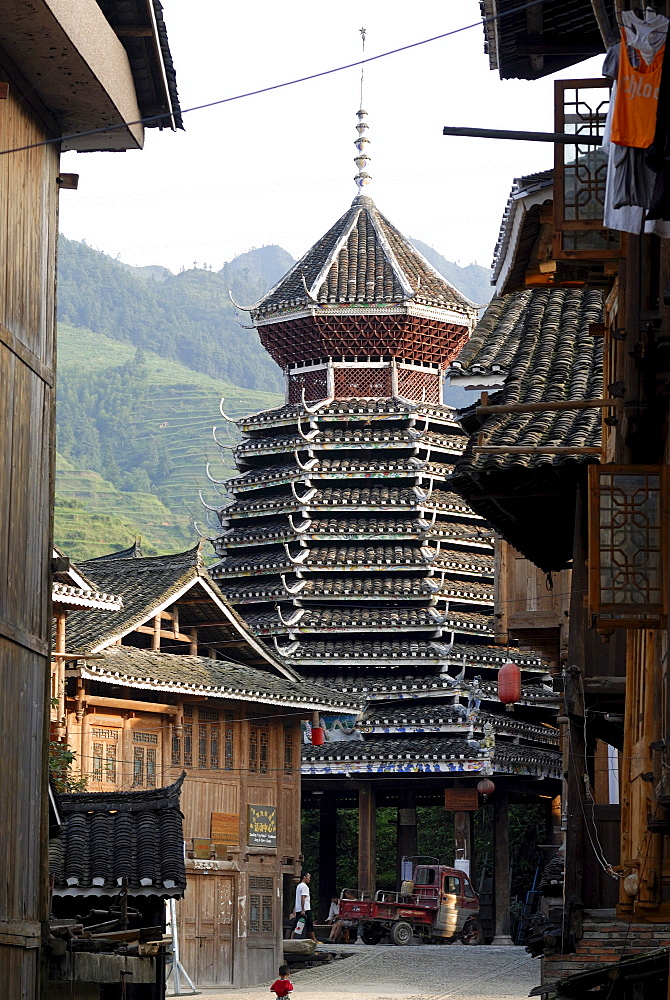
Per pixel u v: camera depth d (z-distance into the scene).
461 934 52.62
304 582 54.38
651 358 13.96
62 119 18.22
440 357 57.12
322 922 58.28
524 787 55.66
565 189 15.51
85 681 40.59
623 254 14.53
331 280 55.97
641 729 15.44
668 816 13.43
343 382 56.25
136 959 19.92
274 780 46.22
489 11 17.75
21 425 16.61
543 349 21.36
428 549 54.59
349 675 54.62
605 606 14.34
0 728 15.63
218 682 43.03
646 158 11.91
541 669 53.16
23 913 16.36
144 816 25.81
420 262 58.12
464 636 55.59
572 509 20.83
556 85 15.41
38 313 17.41
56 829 19.59
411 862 54.91
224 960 42.88
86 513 162.75
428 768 52.44
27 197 17.06
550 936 19.30
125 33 18.20
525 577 27.72
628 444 15.05
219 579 56.50
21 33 16.09
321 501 54.66
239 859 44.22
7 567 16.06
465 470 18.78
